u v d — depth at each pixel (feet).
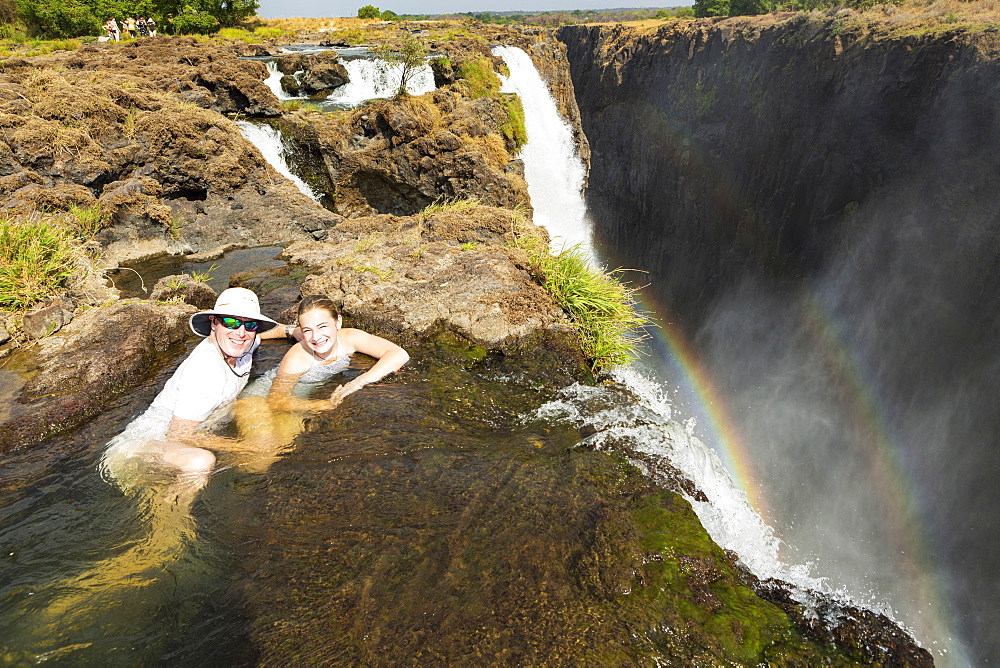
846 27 108.47
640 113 172.76
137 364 16.33
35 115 30.86
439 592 8.91
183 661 7.66
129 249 28.58
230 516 10.34
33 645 7.78
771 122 127.03
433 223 27.86
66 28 121.29
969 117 84.33
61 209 27.40
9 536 9.79
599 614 8.73
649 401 16.56
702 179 151.53
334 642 7.98
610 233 172.65
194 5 121.39
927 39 90.22
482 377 16.26
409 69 59.72
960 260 86.43
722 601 9.40
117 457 11.78
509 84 71.67
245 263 28.25
